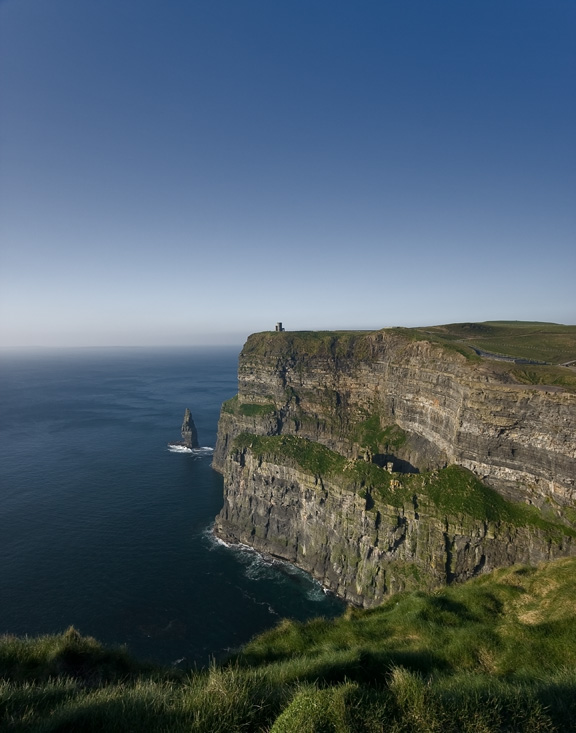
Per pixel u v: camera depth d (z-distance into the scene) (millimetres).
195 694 12539
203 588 70312
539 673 16547
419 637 21953
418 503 65750
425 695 12305
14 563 74000
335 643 22078
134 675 17984
